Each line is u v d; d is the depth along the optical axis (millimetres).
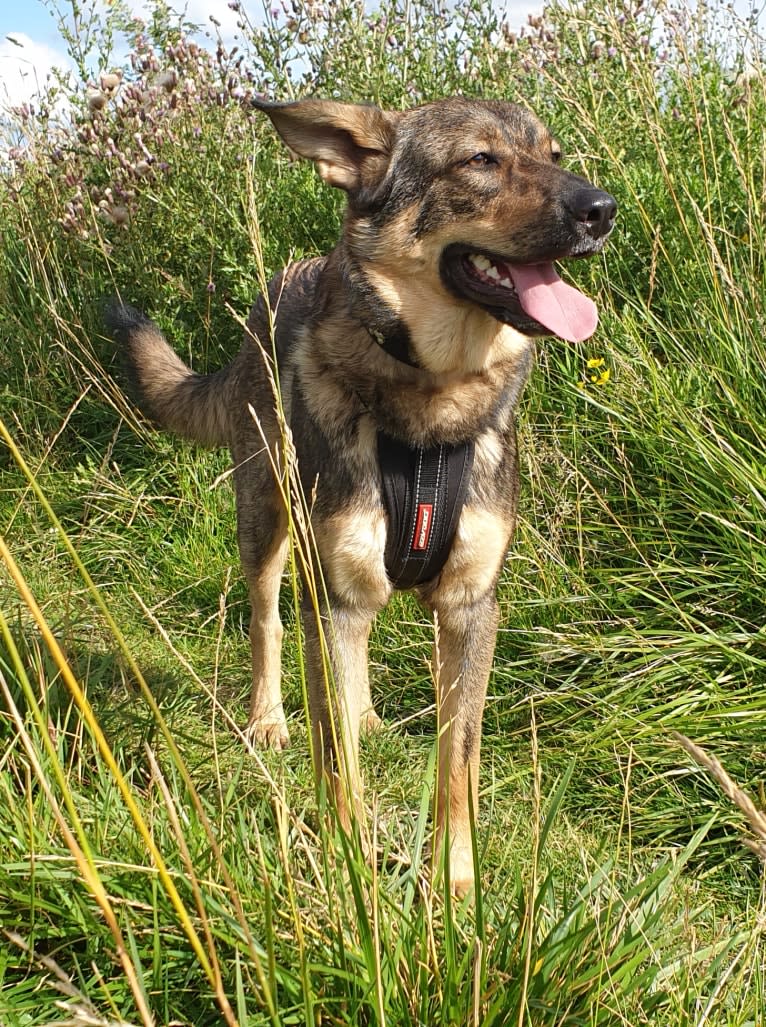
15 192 5902
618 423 4012
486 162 2750
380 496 2689
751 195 4008
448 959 1803
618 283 4570
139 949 1963
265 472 3479
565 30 5094
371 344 2725
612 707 3238
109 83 5156
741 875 2703
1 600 3896
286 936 1927
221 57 5305
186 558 4422
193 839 2150
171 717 3264
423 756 3277
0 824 2164
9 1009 1784
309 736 1996
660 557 3711
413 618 3852
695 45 4832
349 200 2922
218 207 5004
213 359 5125
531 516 3990
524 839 2746
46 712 2275
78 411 5336
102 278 5461
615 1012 1764
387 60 5023
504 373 2820
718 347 3969
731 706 3049
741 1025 1859
